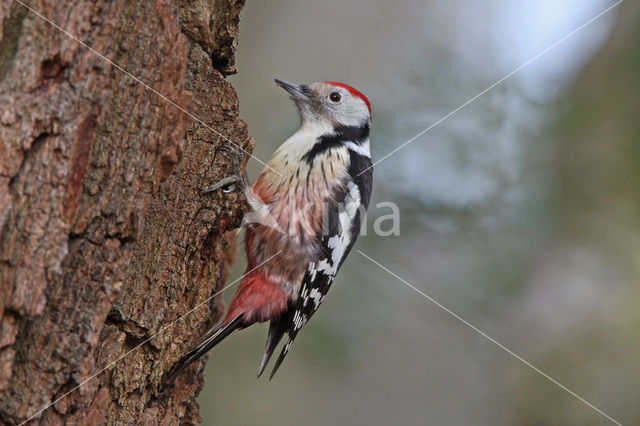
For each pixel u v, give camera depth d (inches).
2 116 177.9
